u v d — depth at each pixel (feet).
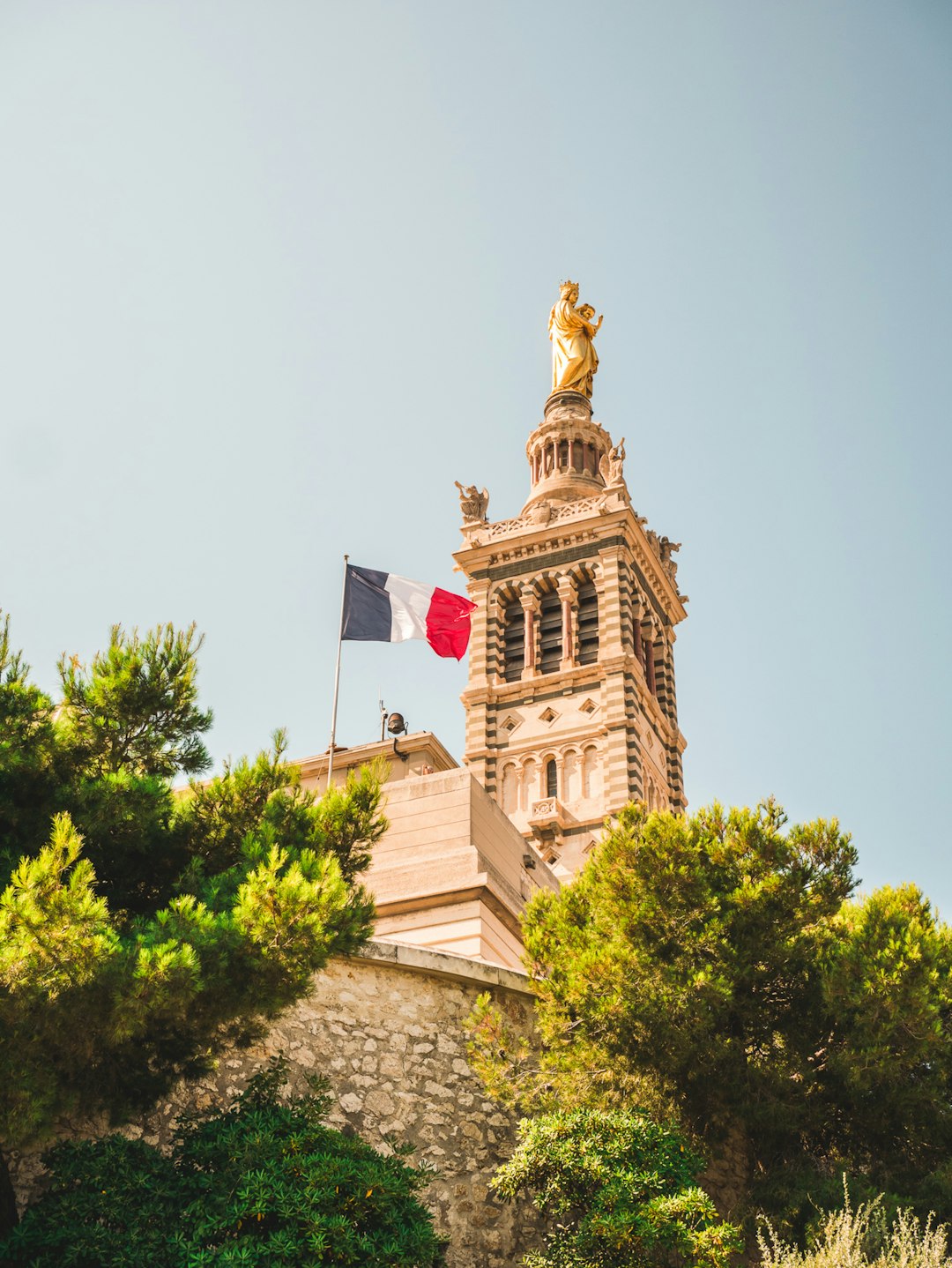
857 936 128.06
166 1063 103.81
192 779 116.78
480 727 442.50
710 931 126.72
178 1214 95.96
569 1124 116.78
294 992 98.17
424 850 179.42
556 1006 129.70
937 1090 122.93
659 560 500.33
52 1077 90.89
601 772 420.77
